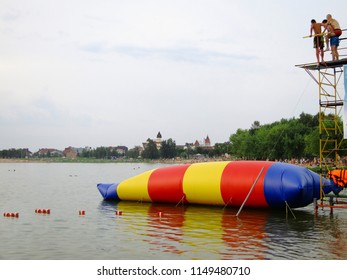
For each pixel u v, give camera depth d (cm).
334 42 2062
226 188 2323
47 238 1628
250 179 2258
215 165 2481
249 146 10712
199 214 2209
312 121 10231
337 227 1819
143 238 1608
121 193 2836
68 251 1422
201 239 1578
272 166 2272
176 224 1908
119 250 1424
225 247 1445
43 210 2362
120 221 2014
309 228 1794
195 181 2448
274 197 2172
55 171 12206
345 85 2006
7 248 1470
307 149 8038
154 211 2342
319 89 2128
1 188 4509
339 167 2444
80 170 13538
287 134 9088
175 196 2553
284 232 1706
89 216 2189
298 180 2128
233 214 2200
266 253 1360
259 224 1897
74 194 3662
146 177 2733
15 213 2234
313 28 2112
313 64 2097
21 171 12169
